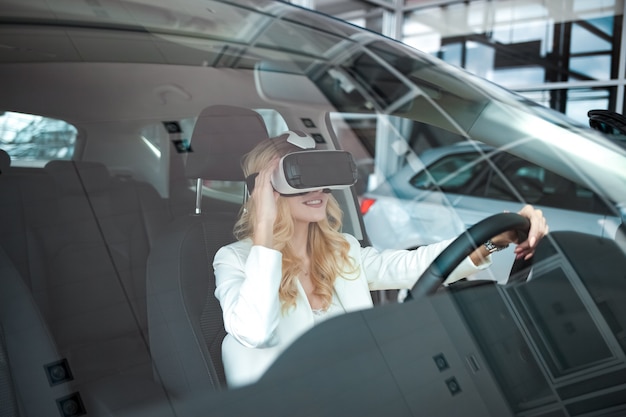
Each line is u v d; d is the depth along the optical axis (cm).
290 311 83
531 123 125
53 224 77
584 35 664
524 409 73
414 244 95
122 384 69
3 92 95
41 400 66
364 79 130
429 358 77
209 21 134
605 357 82
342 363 75
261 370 74
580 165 113
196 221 90
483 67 747
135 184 88
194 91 114
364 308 84
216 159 94
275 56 130
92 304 74
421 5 775
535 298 89
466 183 107
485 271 92
